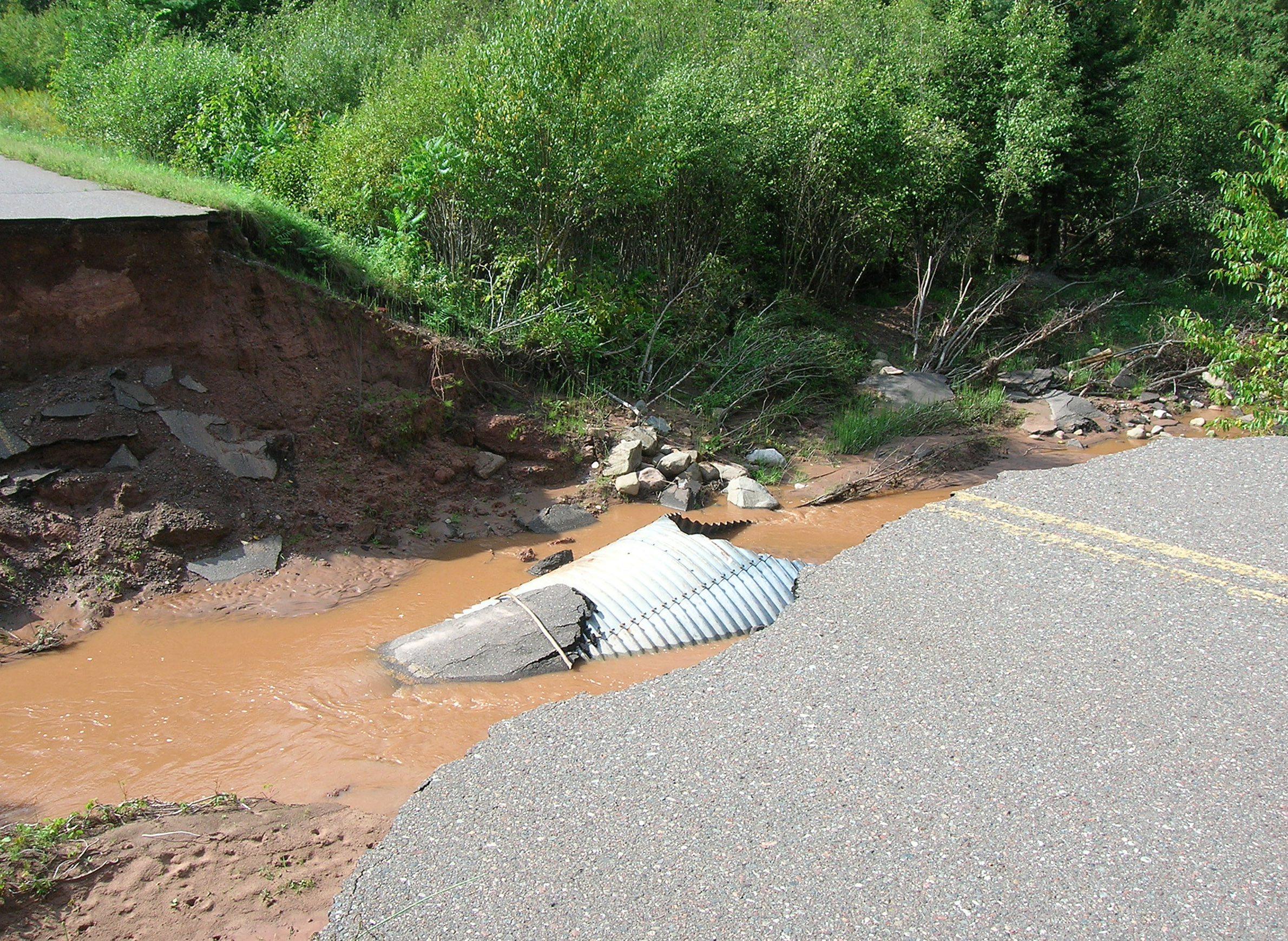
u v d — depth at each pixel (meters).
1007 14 18.72
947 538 7.27
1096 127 19.47
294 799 4.52
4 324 6.97
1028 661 5.39
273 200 10.59
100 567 6.52
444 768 4.46
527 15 10.76
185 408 7.49
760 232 14.74
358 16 18.86
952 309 15.90
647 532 7.35
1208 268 20.34
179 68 14.20
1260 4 30.25
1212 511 7.78
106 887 3.69
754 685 5.14
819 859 3.79
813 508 9.34
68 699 5.40
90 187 8.62
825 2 18.34
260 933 3.54
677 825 4.00
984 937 3.41
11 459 6.66
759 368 11.66
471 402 9.49
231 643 6.11
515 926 3.46
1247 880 3.71
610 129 10.63
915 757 4.48
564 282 10.62
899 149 14.80
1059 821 4.04
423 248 10.62
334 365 8.51
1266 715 4.88
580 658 5.96
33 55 19.09
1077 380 14.61
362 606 6.72
